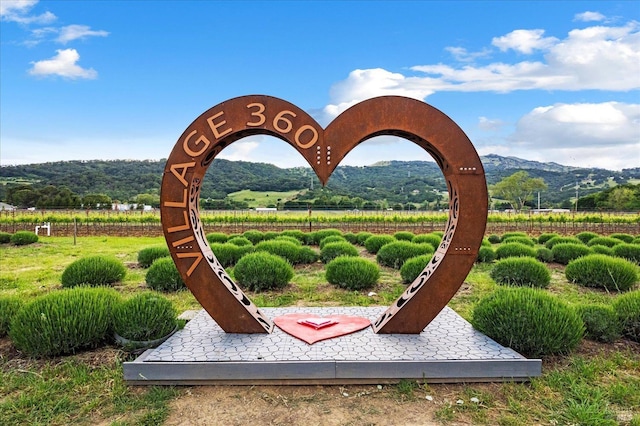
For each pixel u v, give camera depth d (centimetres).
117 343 455
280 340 423
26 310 453
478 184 418
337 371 367
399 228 2412
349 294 756
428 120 414
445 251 432
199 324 480
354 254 1102
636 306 498
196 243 432
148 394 353
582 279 827
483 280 855
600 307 508
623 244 1132
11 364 424
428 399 344
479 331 450
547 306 433
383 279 905
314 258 1138
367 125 411
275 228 2428
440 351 391
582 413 315
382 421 314
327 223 2588
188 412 326
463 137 416
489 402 339
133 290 791
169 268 781
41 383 374
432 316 436
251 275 783
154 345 441
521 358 376
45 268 1094
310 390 361
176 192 424
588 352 450
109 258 874
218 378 367
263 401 343
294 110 409
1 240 1706
